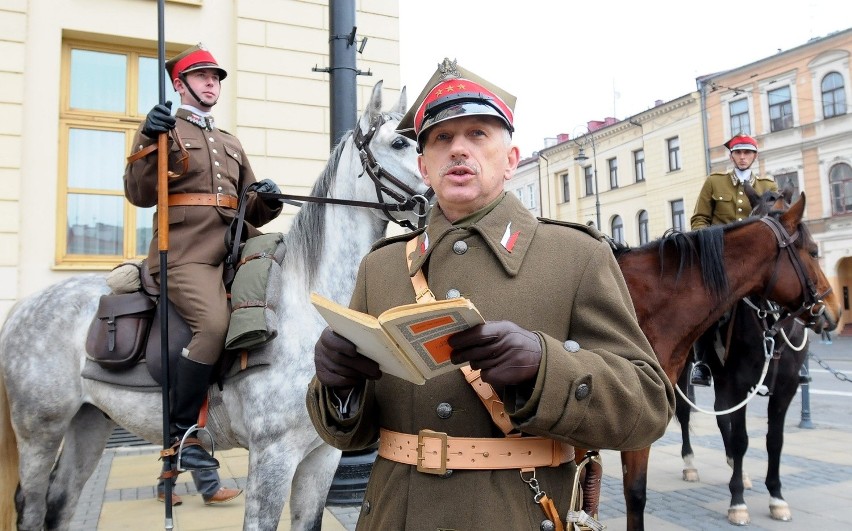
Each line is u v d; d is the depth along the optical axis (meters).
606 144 29.06
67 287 2.75
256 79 5.84
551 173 32.62
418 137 1.33
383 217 2.79
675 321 2.96
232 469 4.96
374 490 1.27
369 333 0.97
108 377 2.44
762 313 3.52
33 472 2.61
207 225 2.49
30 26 5.20
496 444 1.14
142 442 5.65
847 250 21.50
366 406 1.27
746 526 3.63
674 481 4.63
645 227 27.38
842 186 21.78
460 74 1.31
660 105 26.06
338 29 4.16
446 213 1.33
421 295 1.23
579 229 1.30
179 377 2.28
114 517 3.80
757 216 3.28
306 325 2.46
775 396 3.75
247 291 2.36
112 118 5.53
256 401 2.32
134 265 2.56
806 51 22.38
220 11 5.87
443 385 1.19
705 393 9.16
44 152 5.18
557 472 1.17
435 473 1.14
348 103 4.15
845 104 21.62
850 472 4.82
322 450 2.51
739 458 3.70
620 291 1.21
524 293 1.18
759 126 23.72
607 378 1.04
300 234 2.63
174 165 2.47
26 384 2.57
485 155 1.27
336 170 2.84
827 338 3.73
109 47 5.58
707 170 24.72
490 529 1.07
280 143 5.89
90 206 5.42
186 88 2.68
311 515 2.51
